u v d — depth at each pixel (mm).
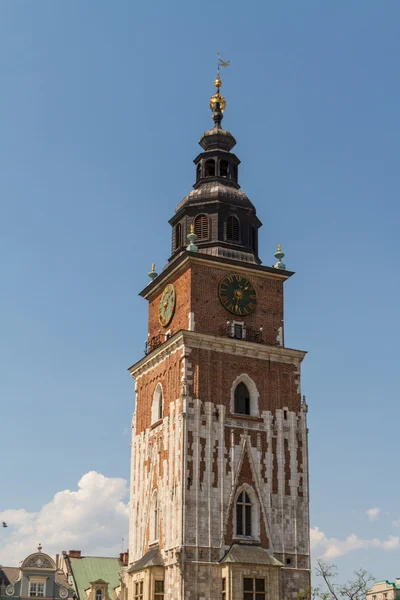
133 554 84250
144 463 86188
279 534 78688
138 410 90062
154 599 76250
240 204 90062
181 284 86000
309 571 78500
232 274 86250
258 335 85375
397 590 131875
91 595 128625
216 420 79875
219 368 81812
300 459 82562
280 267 89125
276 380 84250
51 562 125375
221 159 93250
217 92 98250
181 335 81062
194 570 74000
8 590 121812
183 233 89938
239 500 78562
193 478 76938
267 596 74625
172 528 76625
